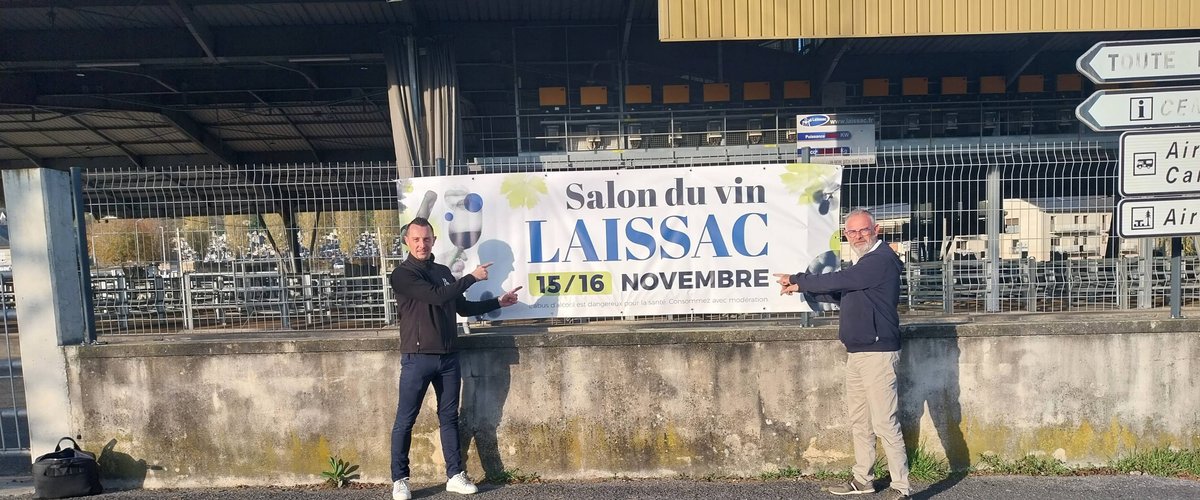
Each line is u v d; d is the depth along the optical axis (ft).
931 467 15.48
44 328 15.44
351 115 50.11
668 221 16.06
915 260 20.76
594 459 15.71
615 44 35.55
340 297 18.20
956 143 35.68
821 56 35.06
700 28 22.94
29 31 32.76
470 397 15.58
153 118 48.78
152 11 30.53
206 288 18.35
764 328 15.61
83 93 40.57
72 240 15.81
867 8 23.20
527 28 34.96
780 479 15.56
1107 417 15.64
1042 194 19.90
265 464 15.71
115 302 17.75
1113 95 15.44
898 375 15.60
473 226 16.08
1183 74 15.51
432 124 31.63
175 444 15.67
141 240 17.88
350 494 15.15
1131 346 15.55
